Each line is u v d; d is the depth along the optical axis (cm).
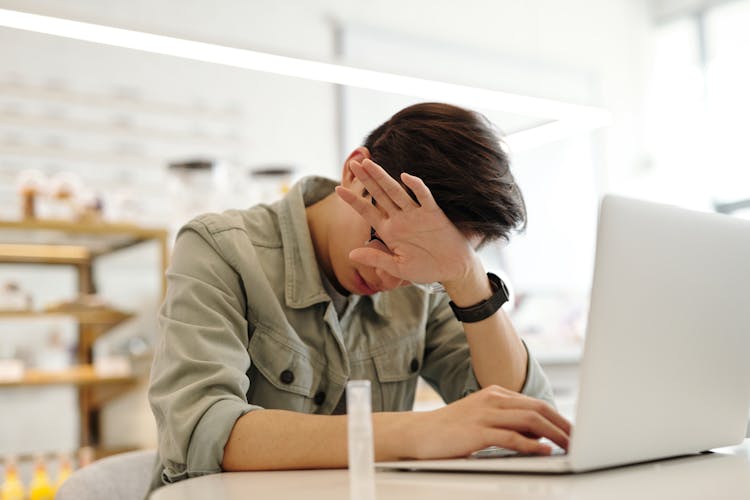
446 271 116
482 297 130
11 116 362
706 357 97
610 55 542
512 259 479
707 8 537
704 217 94
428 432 96
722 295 97
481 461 90
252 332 129
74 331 334
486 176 112
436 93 238
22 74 366
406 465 93
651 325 88
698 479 85
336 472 97
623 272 84
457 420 96
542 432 95
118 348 330
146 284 327
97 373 325
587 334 82
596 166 522
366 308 144
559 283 495
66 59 376
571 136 514
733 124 521
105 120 383
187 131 402
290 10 436
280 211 139
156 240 328
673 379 93
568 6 530
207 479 95
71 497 126
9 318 314
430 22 479
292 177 345
